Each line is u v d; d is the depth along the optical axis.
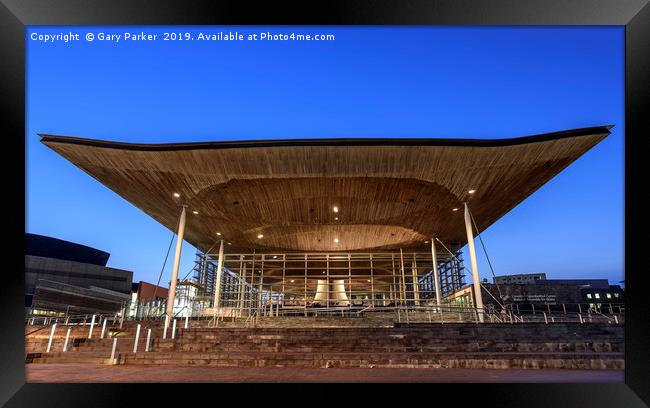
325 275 35.53
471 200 21.95
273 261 30.91
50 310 44.03
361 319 21.98
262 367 10.05
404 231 27.75
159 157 17.72
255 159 17.84
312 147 17.12
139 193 21.19
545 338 12.82
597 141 16.67
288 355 10.35
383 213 24.36
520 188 20.81
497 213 25.05
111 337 14.62
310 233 28.25
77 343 13.17
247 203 22.55
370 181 19.94
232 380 7.38
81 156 17.80
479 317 20.61
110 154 17.59
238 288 33.88
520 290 32.31
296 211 23.98
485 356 10.25
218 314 25.98
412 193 21.20
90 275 59.62
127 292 63.47
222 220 25.48
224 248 31.94
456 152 17.31
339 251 31.61
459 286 31.69
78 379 7.55
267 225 26.52
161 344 12.66
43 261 55.28
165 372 8.89
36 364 11.06
